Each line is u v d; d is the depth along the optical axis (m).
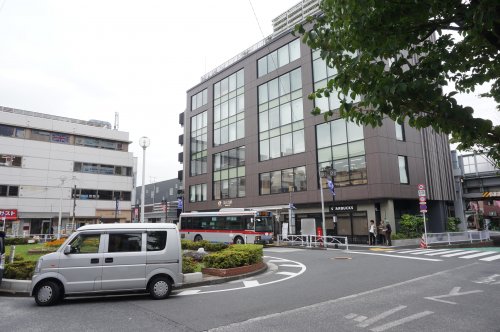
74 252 8.26
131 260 8.42
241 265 12.25
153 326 6.07
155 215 57.88
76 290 8.04
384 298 8.07
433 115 3.85
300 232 28.78
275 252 20.69
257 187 33.22
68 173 41.19
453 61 4.41
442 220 27.97
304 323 6.12
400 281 10.27
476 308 7.05
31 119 39.28
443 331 5.62
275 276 11.98
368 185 24.44
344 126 26.55
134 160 59.00
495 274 11.28
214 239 26.47
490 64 4.57
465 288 9.11
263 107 34.03
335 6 4.65
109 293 9.03
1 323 6.37
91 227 8.62
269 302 7.84
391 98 3.95
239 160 36.12
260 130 34.09
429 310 6.93
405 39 4.17
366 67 4.50
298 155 29.61
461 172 31.52
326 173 23.81
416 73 4.07
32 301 8.41
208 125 41.59
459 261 14.83
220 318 6.54
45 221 39.06
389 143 24.92
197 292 9.29
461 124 3.53
